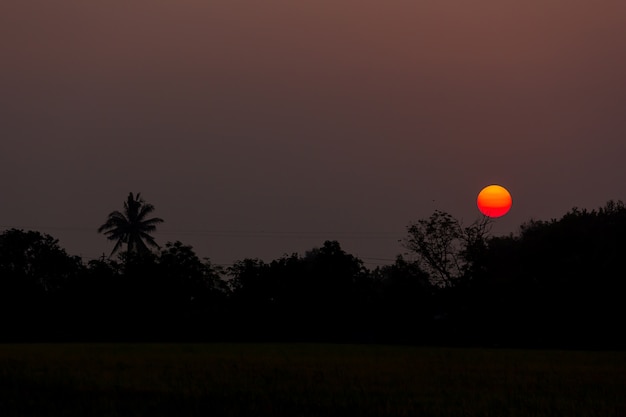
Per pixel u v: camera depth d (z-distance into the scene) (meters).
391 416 21.39
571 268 78.00
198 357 45.66
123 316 89.44
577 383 29.81
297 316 91.56
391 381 30.00
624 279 75.62
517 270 82.69
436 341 87.00
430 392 26.45
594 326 77.19
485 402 23.84
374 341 91.00
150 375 31.03
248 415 21.23
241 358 45.00
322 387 27.08
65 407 22.20
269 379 29.61
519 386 28.58
